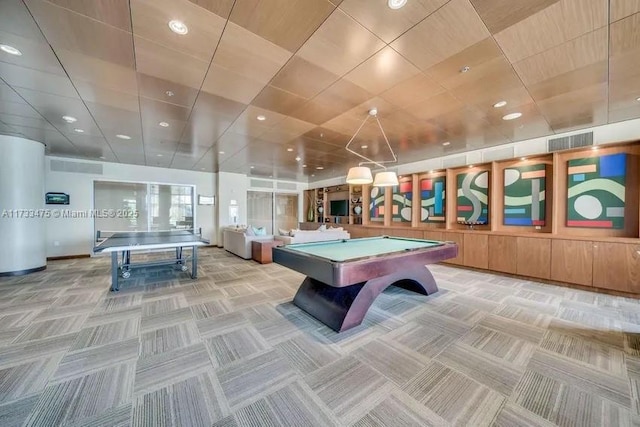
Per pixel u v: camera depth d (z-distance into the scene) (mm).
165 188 8414
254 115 3904
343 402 1686
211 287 4180
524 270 4660
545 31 2129
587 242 4000
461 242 5602
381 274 2705
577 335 2590
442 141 5363
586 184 4312
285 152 6277
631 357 2199
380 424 1515
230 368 2041
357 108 3662
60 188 6746
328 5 1855
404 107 3627
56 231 6695
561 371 2014
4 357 2154
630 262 3658
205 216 9078
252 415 1573
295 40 2246
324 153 6387
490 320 2951
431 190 6691
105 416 1550
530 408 1636
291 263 3016
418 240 4375
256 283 4422
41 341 2426
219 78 2859
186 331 2656
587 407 1642
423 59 2520
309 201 11734
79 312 3121
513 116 3986
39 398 1688
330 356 2217
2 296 3703
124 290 4000
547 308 3309
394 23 2041
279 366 2072
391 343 2432
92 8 1851
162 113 3820
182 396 1727
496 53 2424
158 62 2555
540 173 4871
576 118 4066
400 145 5652
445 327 2768
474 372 2002
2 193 4777
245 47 2336
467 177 5957
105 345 2365
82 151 6164
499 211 5410
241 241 6840
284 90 3129
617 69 2686
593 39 2221
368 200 8477
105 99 3352
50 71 2695
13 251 4867
